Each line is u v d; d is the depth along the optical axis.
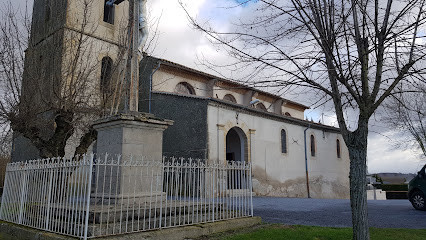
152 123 7.45
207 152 17.16
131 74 8.09
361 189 5.73
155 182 7.42
